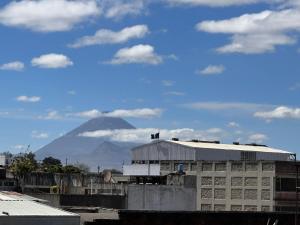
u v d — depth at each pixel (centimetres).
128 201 9631
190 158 13000
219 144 14012
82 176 12219
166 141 13575
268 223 6000
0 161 13300
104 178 12394
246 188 9625
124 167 12162
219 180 9981
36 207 4628
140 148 14175
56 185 11569
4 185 9944
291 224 6184
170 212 5534
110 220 5284
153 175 11606
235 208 9712
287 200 9338
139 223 5388
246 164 9675
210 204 10006
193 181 10212
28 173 11731
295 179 9425
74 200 9112
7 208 4491
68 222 4409
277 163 9325
